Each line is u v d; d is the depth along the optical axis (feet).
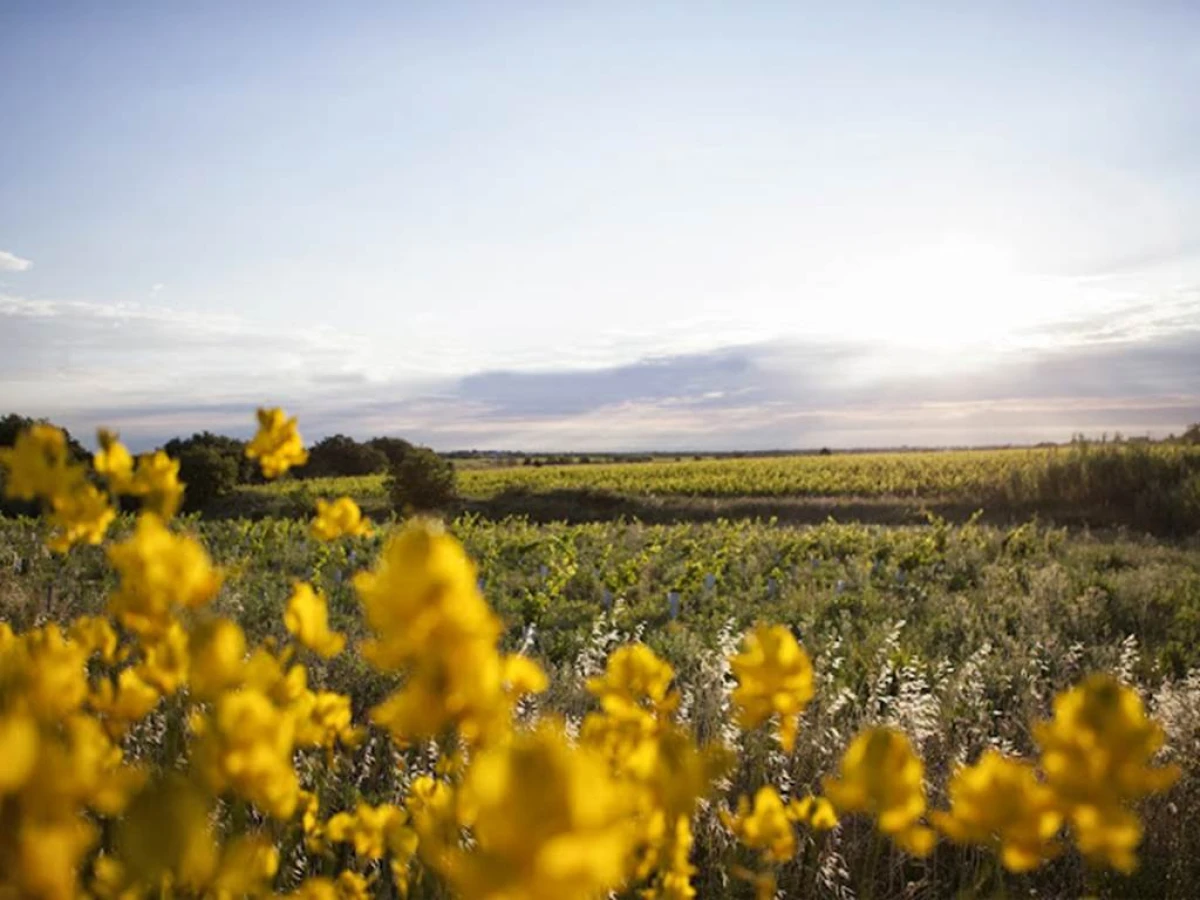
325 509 7.02
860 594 33.73
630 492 120.26
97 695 4.58
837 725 15.62
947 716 16.38
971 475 108.58
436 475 107.86
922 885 10.75
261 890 3.83
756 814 6.16
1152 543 53.78
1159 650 23.59
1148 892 11.10
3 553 24.41
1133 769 4.09
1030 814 4.16
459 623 2.88
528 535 57.21
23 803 2.42
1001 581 36.91
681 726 12.77
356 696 15.81
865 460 172.24
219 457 102.22
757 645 5.38
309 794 6.55
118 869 3.24
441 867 4.35
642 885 5.87
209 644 4.14
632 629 28.25
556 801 1.98
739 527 63.41
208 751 3.77
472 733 2.92
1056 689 19.84
